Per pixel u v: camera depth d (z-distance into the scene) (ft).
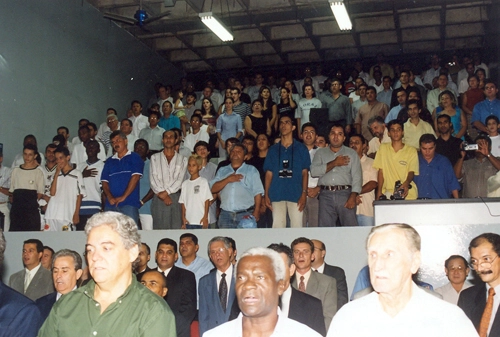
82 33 38.37
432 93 34.60
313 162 21.61
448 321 7.61
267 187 22.04
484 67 39.47
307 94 33.04
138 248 8.77
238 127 31.86
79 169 25.57
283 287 8.59
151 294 8.51
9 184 27.30
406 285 7.82
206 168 26.45
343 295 17.13
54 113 35.14
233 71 48.91
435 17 41.45
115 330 8.11
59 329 8.33
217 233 20.06
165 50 47.16
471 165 22.34
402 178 21.08
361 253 18.57
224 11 40.40
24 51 32.83
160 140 31.55
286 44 45.75
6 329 8.92
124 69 42.98
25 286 18.93
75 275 13.88
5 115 31.09
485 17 40.57
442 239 17.17
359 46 44.86
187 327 14.53
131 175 23.17
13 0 32.17
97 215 8.61
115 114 35.14
